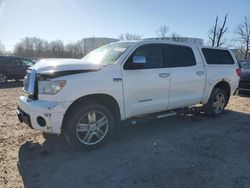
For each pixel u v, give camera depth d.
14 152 4.64
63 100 4.30
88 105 4.59
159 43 5.69
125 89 4.97
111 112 5.04
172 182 3.73
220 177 3.89
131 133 5.74
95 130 4.75
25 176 3.85
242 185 3.70
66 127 4.52
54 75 4.31
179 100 6.00
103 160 4.38
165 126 6.30
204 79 6.54
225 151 4.84
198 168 4.15
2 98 10.05
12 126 6.09
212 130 6.06
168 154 4.65
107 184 3.67
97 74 4.63
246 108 8.47
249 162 4.41
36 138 5.30
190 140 5.37
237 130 6.09
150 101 5.42
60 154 4.58
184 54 6.18
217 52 7.14
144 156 4.55
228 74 7.21
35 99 4.54
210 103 6.94
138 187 3.60
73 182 3.71
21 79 17.05
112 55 5.23
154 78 5.38
